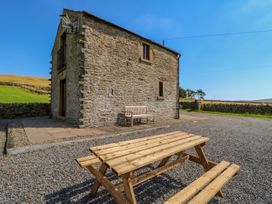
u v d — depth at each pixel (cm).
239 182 281
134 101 885
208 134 662
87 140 506
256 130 787
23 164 330
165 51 1076
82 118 682
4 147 439
